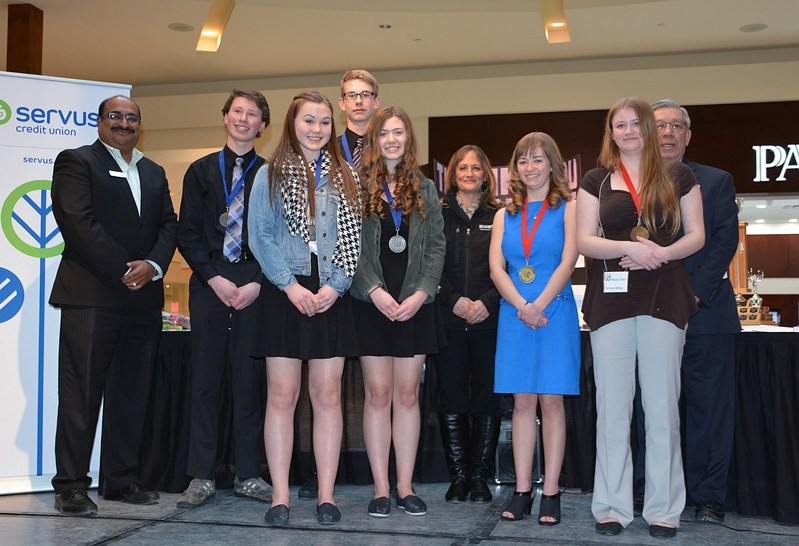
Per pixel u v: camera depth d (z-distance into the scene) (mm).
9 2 6867
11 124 3434
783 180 8156
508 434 3652
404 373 3000
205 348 3230
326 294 2721
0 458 3363
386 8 6551
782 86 8133
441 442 3686
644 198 2736
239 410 3260
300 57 8398
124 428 3281
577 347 2943
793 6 7016
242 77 9109
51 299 3113
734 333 3014
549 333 2924
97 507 3012
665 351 2713
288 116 2850
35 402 3430
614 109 2822
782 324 10602
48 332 3469
